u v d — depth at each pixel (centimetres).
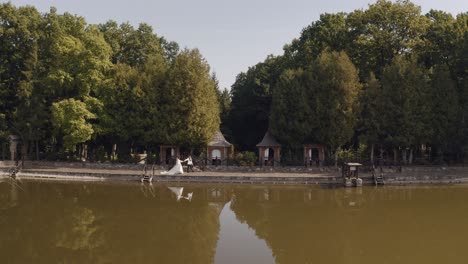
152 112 5131
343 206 3103
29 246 2030
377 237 2262
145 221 2578
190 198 3397
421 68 5469
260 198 3431
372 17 5750
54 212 2783
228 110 7062
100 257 1880
